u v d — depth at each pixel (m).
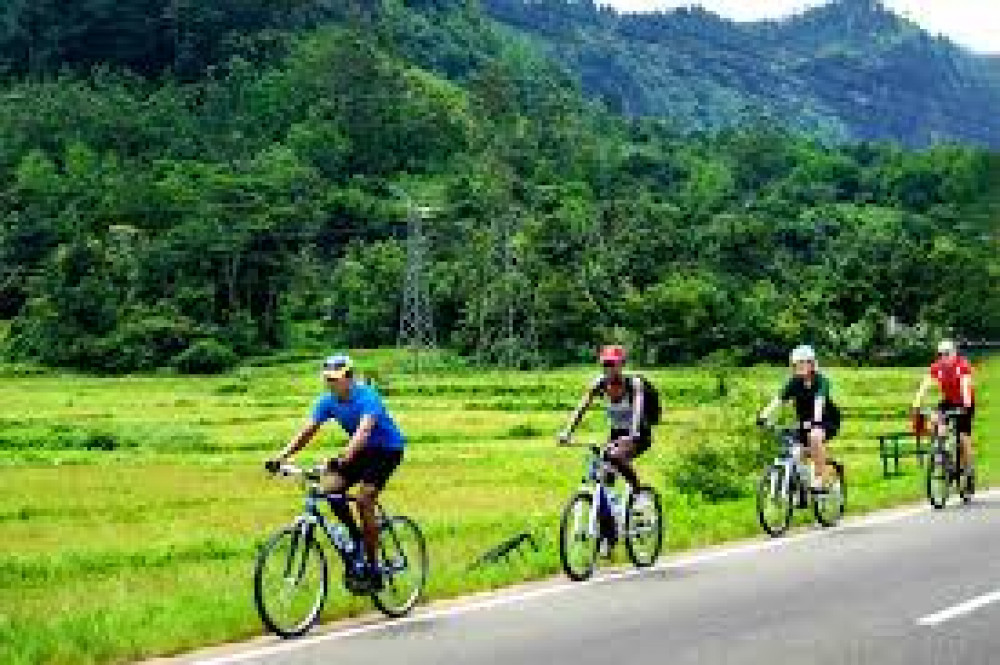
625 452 18.78
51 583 22.64
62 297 164.75
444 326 174.88
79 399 102.69
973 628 14.31
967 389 26.67
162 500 41.62
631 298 158.12
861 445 56.12
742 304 161.25
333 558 21.66
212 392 113.69
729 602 16.09
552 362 156.38
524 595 16.86
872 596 16.34
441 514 32.72
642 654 13.11
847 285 168.62
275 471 15.35
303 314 182.88
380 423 15.67
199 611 15.82
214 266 177.75
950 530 22.75
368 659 13.05
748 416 33.56
